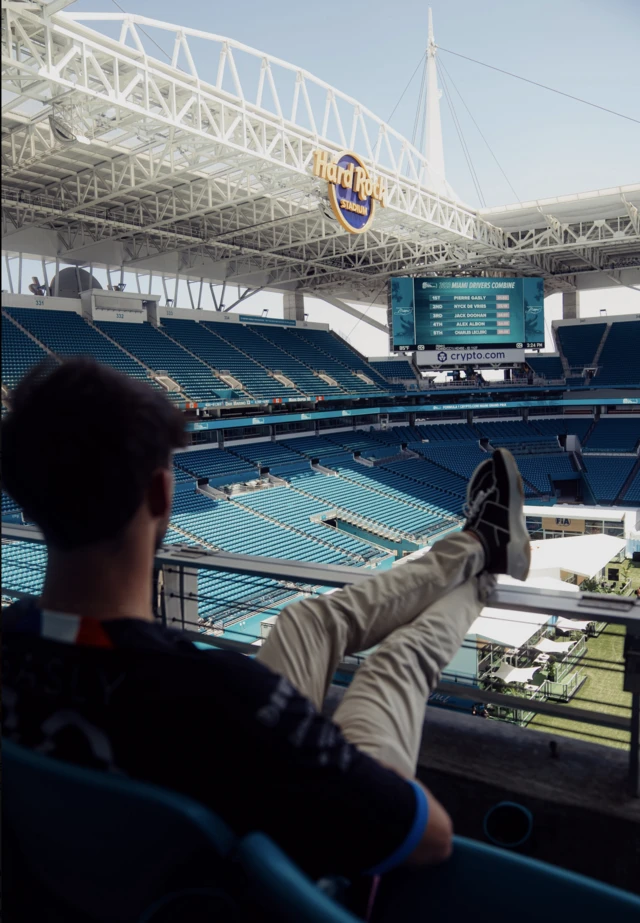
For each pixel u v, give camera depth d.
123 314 28.17
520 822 1.79
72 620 0.73
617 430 35.91
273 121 17.56
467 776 1.96
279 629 1.36
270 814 0.70
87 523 0.72
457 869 0.98
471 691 2.23
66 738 0.71
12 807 0.74
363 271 35.00
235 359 30.53
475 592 1.59
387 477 29.94
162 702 0.68
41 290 27.48
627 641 1.82
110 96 13.05
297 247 29.86
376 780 0.75
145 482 0.75
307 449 30.95
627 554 21.14
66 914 0.75
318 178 19.19
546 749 2.08
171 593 2.60
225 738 0.68
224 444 28.92
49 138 16.95
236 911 0.63
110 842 0.68
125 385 0.78
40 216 22.23
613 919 0.87
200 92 14.88
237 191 21.72
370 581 1.49
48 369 0.78
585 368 36.44
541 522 25.02
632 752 1.85
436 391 34.62
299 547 21.25
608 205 24.97
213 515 22.64
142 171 19.30
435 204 23.92
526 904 0.92
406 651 1.23
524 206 25.50
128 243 27.56
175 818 0.63
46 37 11.80
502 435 36.38
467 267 34.00
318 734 0.73
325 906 0.57
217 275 31.98
